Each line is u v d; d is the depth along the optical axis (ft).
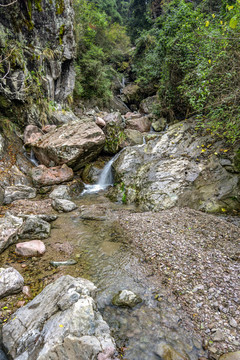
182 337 7.68
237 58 13.74
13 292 9.83
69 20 33.35
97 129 28.25
